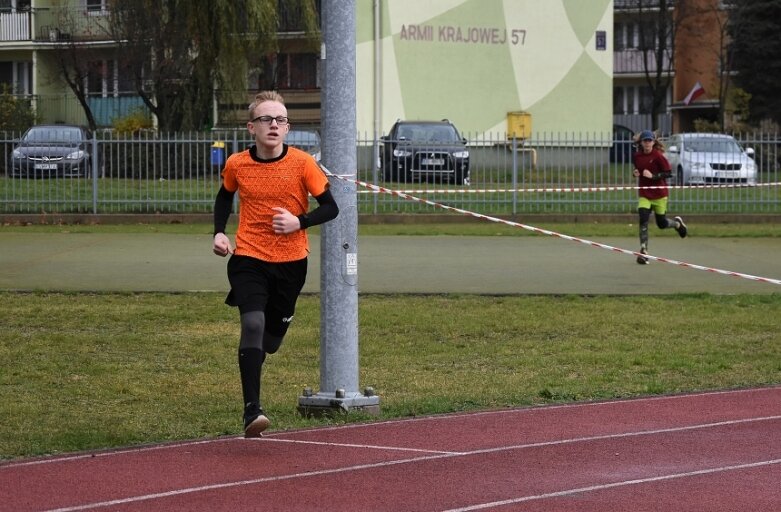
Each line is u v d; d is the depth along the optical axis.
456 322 41.50
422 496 21.25
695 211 86.06
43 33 142.88
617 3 167.88
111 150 83.38
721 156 101.19
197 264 56.56
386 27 118.88
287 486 21.88
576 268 56.16
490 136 126.88
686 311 43.91
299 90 130.12
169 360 35.38
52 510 20.33
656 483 22.22
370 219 81.56
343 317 28.25
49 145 82.94
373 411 28.41
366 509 20.41
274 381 32.88
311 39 109.00
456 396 30.67
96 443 25.38
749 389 31.61
